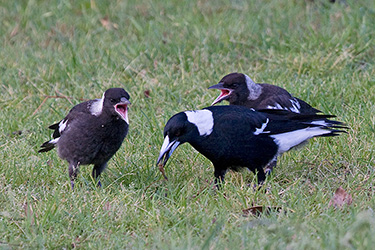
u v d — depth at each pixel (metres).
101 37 18.38
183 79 15.11
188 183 10.34
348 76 14.66
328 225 8.25
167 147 9.89
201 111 10.05
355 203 9.28
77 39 18.39
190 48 16.77
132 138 12.53
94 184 10.62
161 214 9.16
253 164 10.27
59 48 17.83
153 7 19.88
